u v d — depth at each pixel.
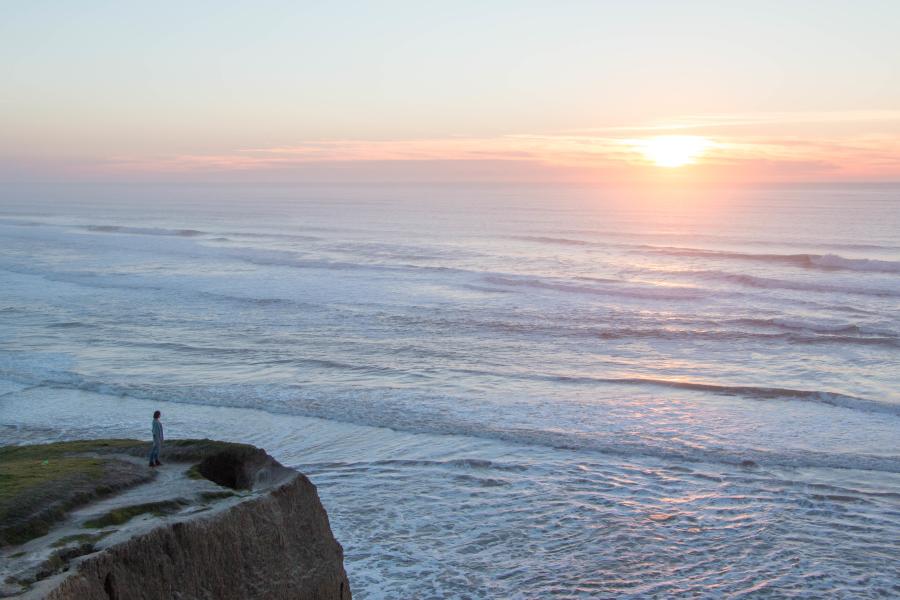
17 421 24.45
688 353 33.09
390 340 35.47
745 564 15.32
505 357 32.31
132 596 9.95
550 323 39.16
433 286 51.72
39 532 10.80
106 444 15.52
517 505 18.23
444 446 22.16
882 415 24.42
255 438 22.91
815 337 34.84
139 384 28.28
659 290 48.69
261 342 35.09
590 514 17.70
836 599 13.99
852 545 16.06
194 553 10.80
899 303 44.44
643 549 15.99
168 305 44.69
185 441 14.73
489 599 14.13
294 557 12.34
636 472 20.19
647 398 26.42
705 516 17.53
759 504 18.12
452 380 28.73
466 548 16.16
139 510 11.55
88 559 9.67
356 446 22.23
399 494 18.92
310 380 28.75
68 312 42.59
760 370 30.28
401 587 14.62
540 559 15.62
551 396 26.73
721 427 23.47
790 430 23.11
